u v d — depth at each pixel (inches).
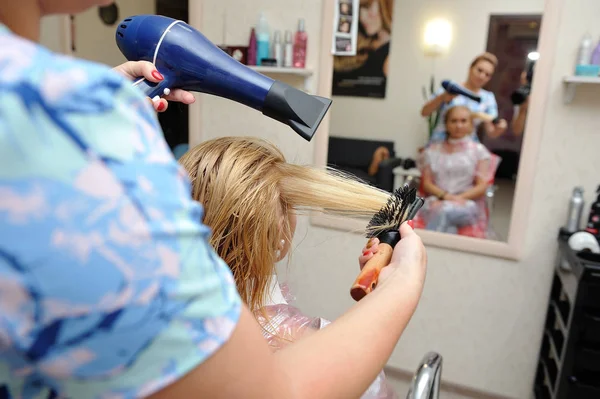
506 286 64.5
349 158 67.2
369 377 13.4
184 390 10.1
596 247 52.8
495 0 57.1
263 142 26.7
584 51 54.4
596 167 57.9
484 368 68.3
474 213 63.7
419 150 64.3
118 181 8.9
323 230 70.7
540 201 60.6
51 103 8.4
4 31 9.2
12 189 8.1
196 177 24.7
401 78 62.9
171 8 74.4
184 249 9.8
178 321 9.6
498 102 59.6
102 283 8.6
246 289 25.2
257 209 23.8
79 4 11.7
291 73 68.7
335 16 64.0
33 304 8.4
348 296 72.2
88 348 9.0
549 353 61.7
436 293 68.1
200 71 21.9
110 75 9.5
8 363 8.9
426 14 60.1
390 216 22.1
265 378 11.1
